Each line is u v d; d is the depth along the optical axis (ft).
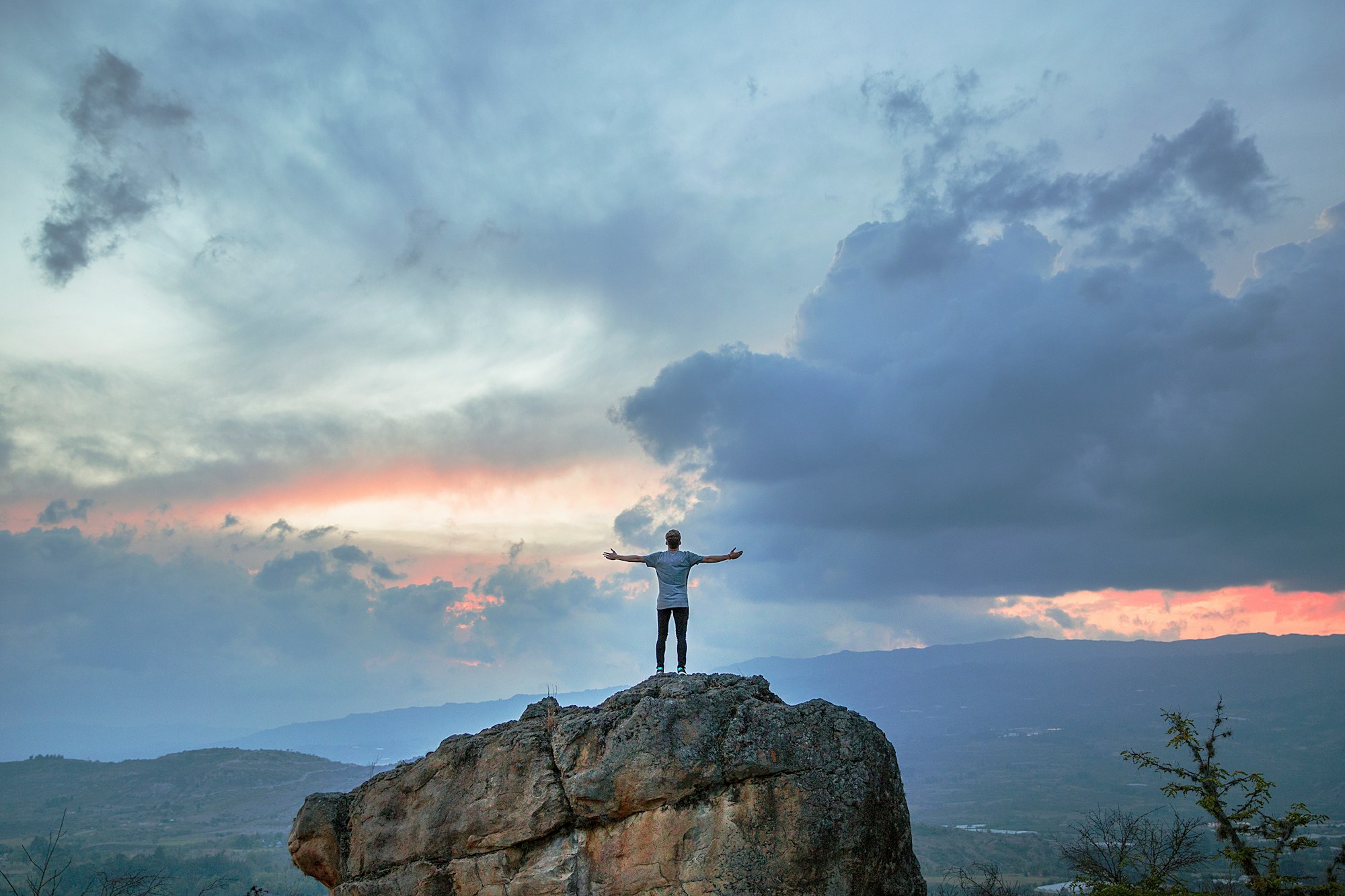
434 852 50.55
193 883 359.87
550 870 47.93
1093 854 85.71
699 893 45.78
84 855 521.24
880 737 50.26
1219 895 72.33
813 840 45.96
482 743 52.39
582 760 48.98
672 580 60.59
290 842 55.11
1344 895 60.23
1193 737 71.20
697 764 47.44
